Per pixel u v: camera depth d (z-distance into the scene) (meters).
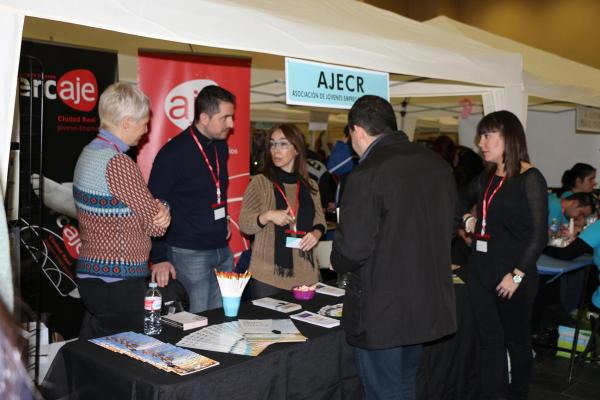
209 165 2.72
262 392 1.83
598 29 12.38
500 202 2.76
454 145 4.58
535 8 13.06
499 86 3.57
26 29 3.21
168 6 1.86
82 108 3.11
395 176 1.88
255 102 5.83
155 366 1.71
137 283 2.15
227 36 2.04
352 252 1.85
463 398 2.91
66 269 3.12
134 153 3.41
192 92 3.52
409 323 1.91
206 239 2.73
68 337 3.13
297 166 2.79
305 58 2.35
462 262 3.66
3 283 0.65
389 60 2.75
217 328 2.08
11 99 1.55
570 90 4.45
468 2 13.89
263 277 2.69
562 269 3.50
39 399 0.54
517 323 2.79
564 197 5.21
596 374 3.82
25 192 2.59
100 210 2.02
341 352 2.14
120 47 3.65
